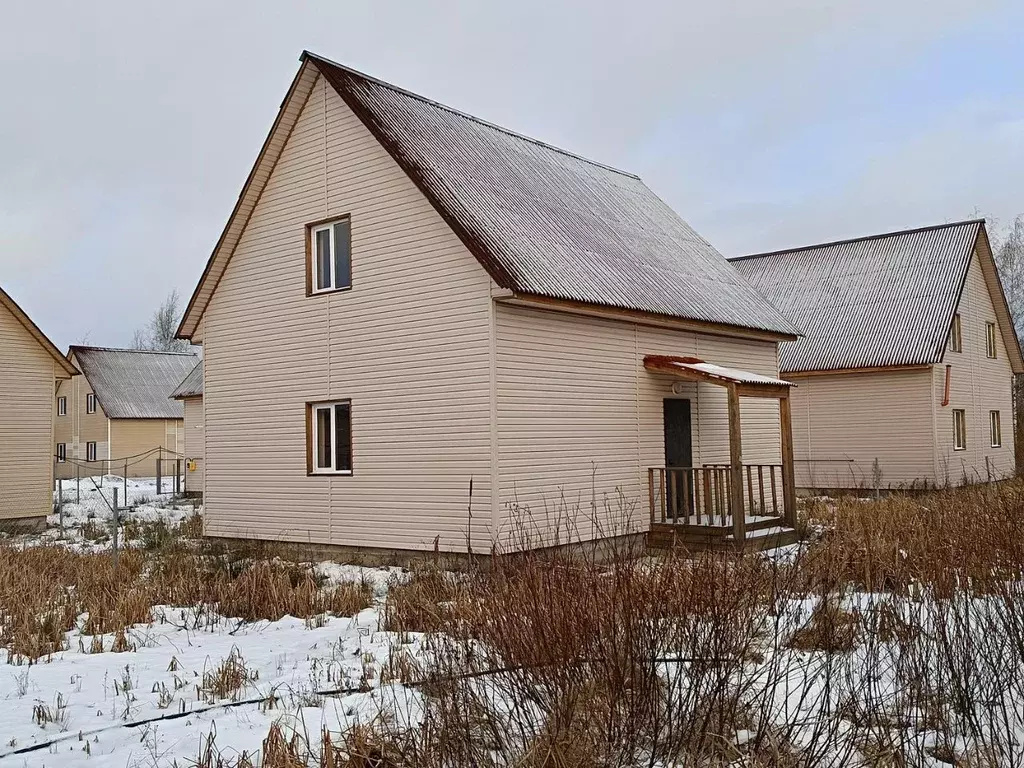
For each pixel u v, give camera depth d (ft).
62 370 72.33
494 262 41.88
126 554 46.88
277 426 52.54
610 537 47.88
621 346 50.52
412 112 52.80
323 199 50.78
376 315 47.88
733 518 46.96
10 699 23.16
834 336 87.10
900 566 26.66
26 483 68.85
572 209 55.11
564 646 17.38
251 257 54.29
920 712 17.99
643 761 16.30
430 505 45.11
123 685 24.22
